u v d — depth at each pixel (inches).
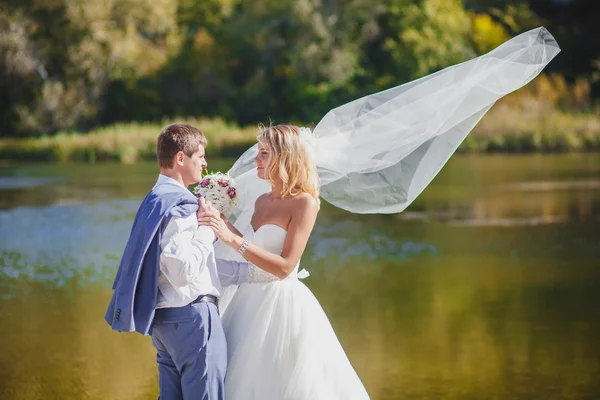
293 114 1467.8
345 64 1461.6
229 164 874.1
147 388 200.7
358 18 1530.5
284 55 1469.0
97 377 208.8
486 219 498.3
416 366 213.8
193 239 122.4
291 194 132.0
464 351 228.1
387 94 148.9
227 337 133.0
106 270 354.0
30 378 208.2
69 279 335.9
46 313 278.5
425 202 586.9
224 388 128.2
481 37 1558.8
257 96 1464.1
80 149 1071.0
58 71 1374.3
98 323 265.1
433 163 148.6
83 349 235.0
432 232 455.5
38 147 1079.6
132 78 1438.2
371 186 150.6
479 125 1051.3
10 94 1336.1
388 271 349.1
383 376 205.8
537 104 1195.3
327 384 130.5
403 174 149.9
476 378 203.5
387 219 512.1
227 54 1491.1
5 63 1314.0
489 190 644.1
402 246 412.5
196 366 123.0
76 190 681.0
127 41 1395.2
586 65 1633.9
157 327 123.6
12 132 1314.0
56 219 511.8
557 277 331.3
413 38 1496.1
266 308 130.8
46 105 1306.6
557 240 418.6
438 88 147.1
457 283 322.3
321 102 1451.8
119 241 431.2
